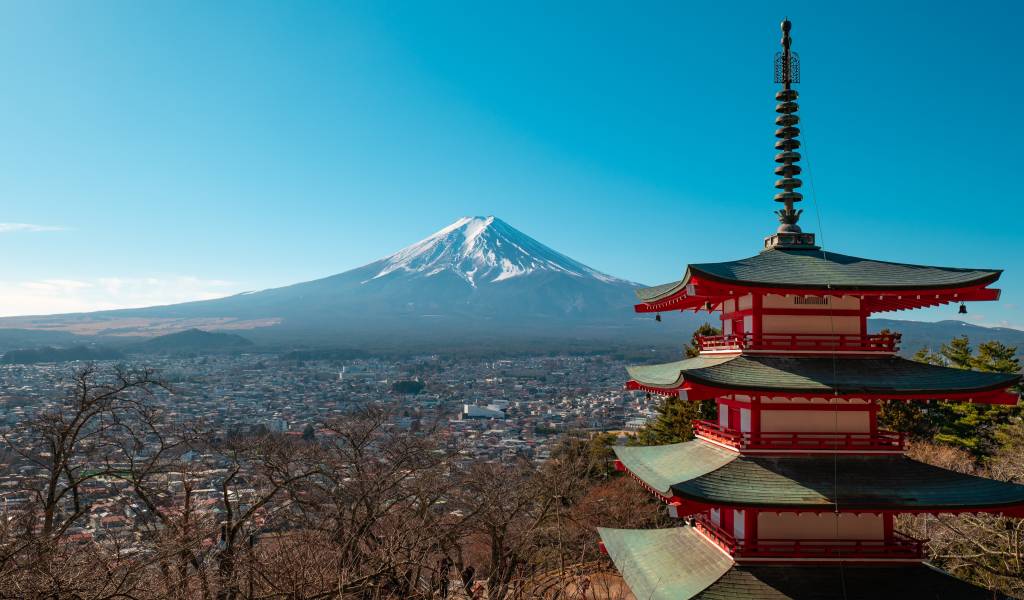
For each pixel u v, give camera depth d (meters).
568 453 48.25
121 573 21.11
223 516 30.80
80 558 20.80
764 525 18.84
